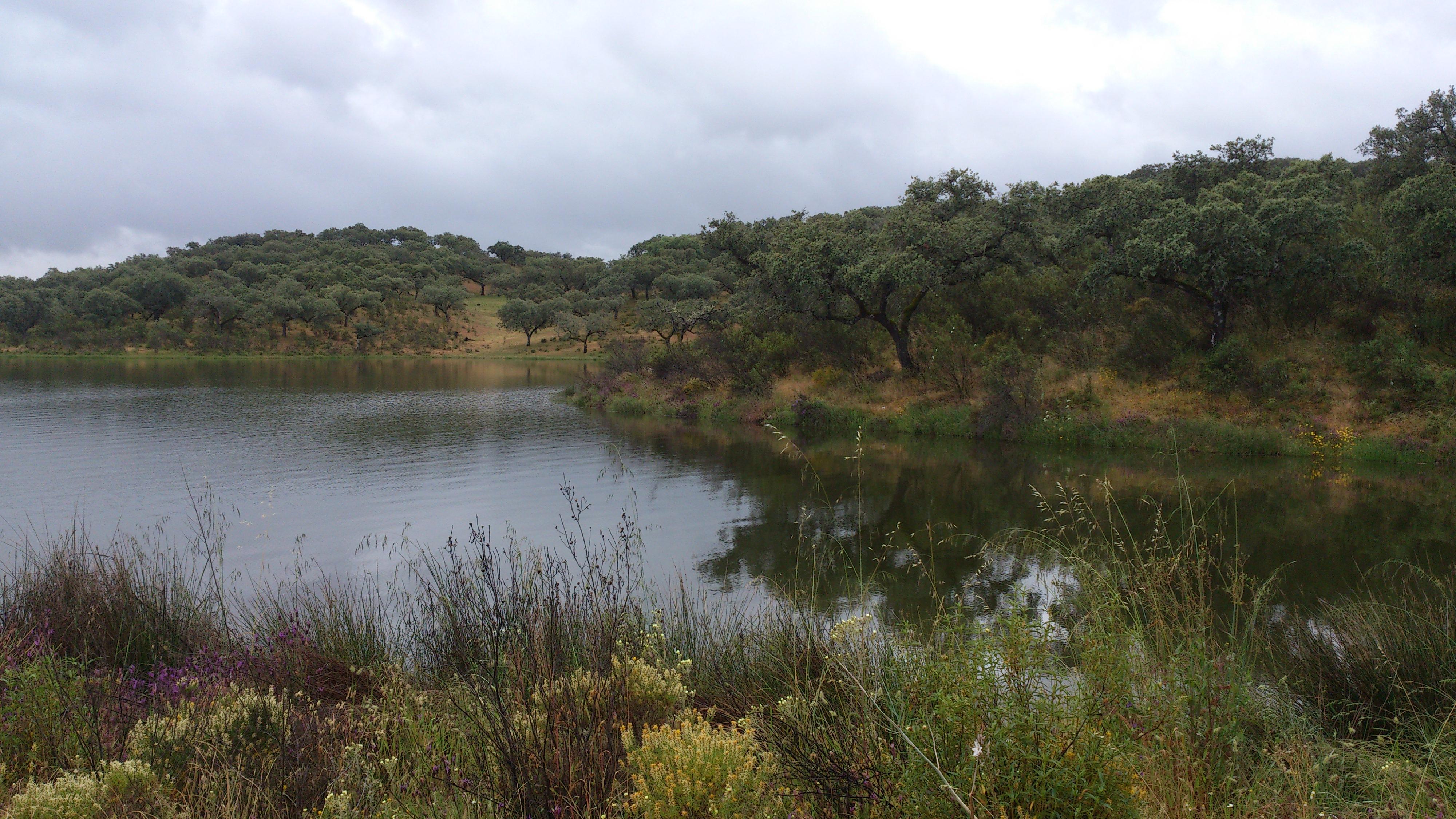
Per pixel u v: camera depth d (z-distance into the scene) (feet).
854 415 82.17
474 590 14.05
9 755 10.37
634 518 40.04
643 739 8.92
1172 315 78.23
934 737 7.40
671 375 109.91
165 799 8.71
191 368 206.28
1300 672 16.07
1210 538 34.42
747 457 62.64
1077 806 6.78
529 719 9.80
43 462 58.03
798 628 16.63
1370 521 38.34
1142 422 67.00
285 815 8.94
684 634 18.89
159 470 54.90
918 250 86.28
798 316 102.63
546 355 310.65
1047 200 87.20
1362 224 80.79
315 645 17.71
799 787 8.16
